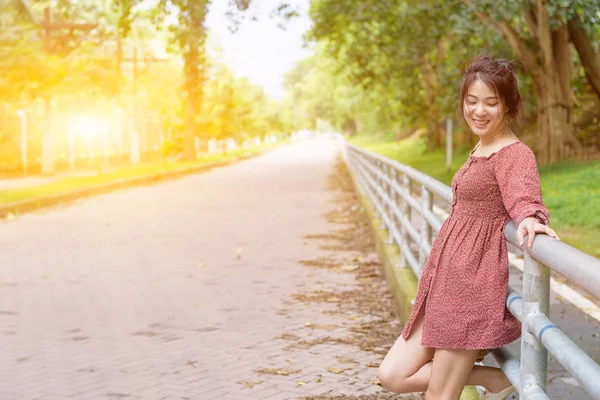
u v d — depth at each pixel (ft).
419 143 169.68
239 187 88.94
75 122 124.36
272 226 51.13
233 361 20.45
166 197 75.05
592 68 77.97
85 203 68.85
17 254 39.29
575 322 21.98
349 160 109.91
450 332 10.57
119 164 141.90
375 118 242.99
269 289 30.27
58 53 98.73
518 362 10.73
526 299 9.57
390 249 32.50
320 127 535.19
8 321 25.14
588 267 7.47
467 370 10.79
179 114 153.69
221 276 33.14
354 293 29.19
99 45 107.45
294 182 97.55
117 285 31.27
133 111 146.20
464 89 10.71
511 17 64.54
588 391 7.31
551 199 50.70
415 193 67.87
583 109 94.73
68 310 26.78
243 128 204.64
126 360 20.66
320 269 34.65
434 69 107.24
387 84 112.78
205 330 23.90
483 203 10.58
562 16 59.77
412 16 79.97
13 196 66.39
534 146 81.00
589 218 43.55
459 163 98.37
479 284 10.50
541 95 77.82
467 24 71.77
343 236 45.93
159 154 174.29
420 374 11.37
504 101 10.48
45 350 21.71
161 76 157.17
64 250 40.68
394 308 26.35
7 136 108.99
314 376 18.99
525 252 9.59
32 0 94.22
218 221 54.29
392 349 11.60
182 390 18.10
